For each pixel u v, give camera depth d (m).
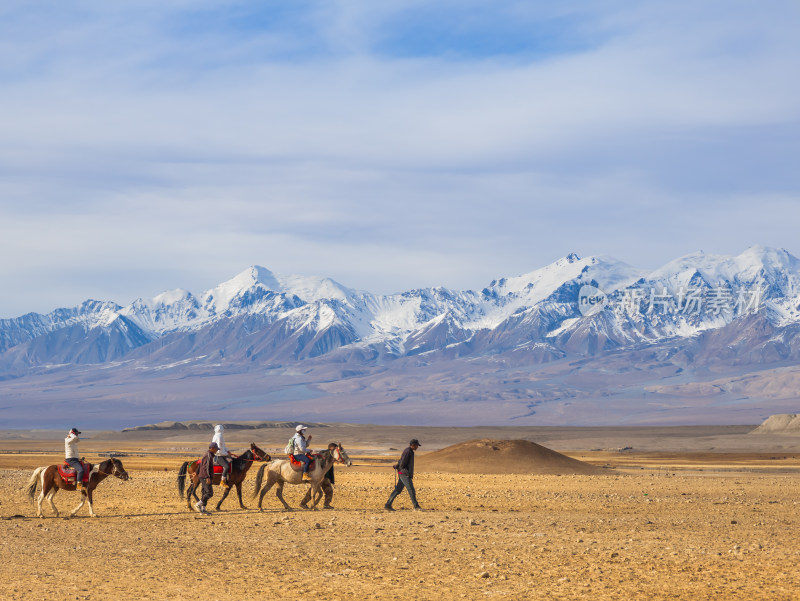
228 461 34.38
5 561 22.75
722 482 55.25
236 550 24.50
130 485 48.38
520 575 20.67
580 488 48.97
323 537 27.00
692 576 20.34
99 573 21.06
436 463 69.69
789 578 19.97
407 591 18.98
